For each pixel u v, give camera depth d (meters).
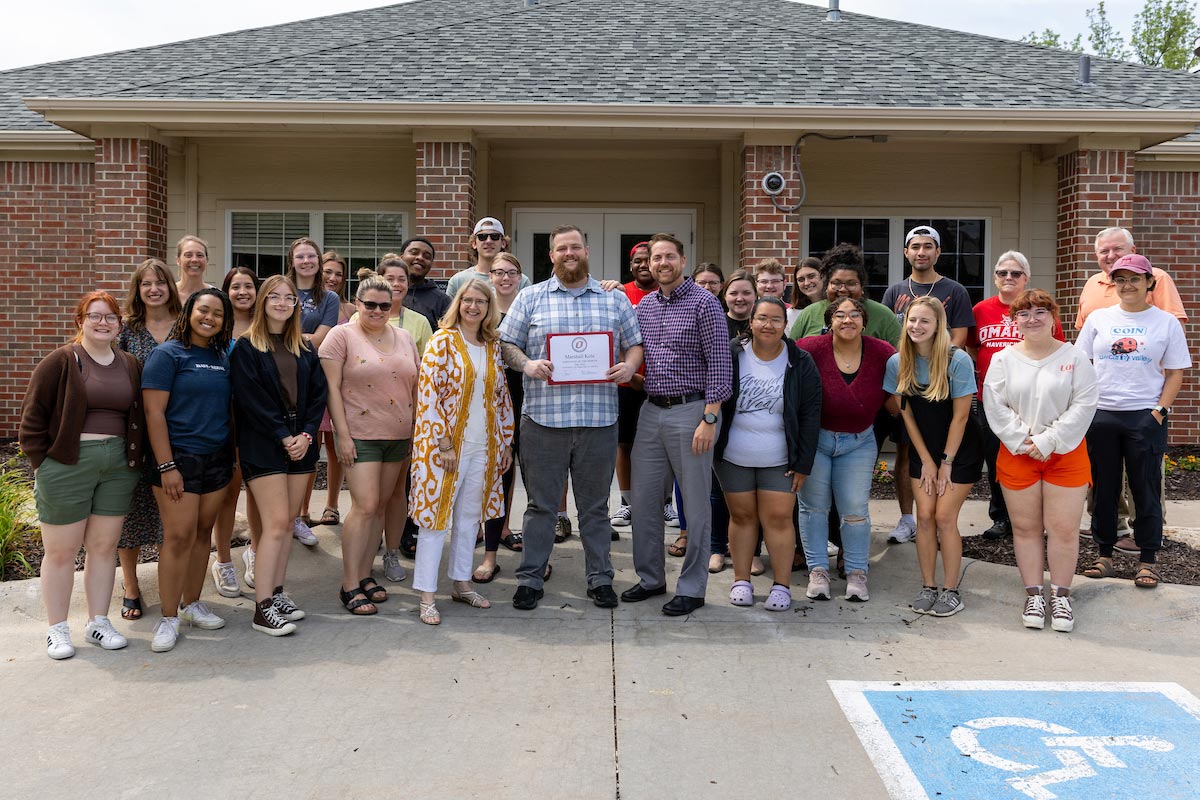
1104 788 3.43
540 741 3.76
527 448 5.41
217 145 10.73
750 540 5.52
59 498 4.59
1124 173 9.58
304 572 6.04
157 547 6.27
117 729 3.83
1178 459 9.90
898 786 3.44
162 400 4.68
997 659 4.70
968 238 10.79
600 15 12.53
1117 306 5.78
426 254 6.52
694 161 11.02
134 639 4.89
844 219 10.80
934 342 5.25
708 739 3.79
